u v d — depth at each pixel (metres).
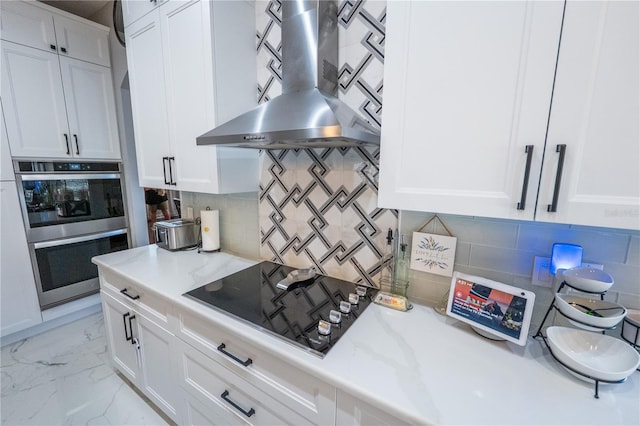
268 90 1.53
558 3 0.62
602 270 0.86
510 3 0.68
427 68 0.81
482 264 1.06
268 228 1.65
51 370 1.89
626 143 0.60
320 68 1.17
